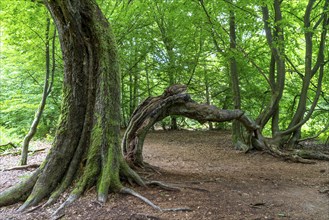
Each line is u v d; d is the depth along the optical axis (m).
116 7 12.28
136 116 7.61
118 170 5.82
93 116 5.96
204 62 18.30
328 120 14.39
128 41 16.70
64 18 5.59
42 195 5.45
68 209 5.03
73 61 5.93
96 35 5.88
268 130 17.17
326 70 13.95
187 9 12.26
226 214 4.85
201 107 7.68
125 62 16.97
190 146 13.05
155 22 17.66
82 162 5.79
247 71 15.48
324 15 11.44
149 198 5.44
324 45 12.24
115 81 6.08
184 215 4.77
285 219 4.77
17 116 14.86
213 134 17.56
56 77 14.35
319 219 4.83
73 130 5.91
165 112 7.56
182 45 16.64
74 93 5.98
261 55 14.12
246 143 11.37
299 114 11.83
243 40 14.88
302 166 9.29
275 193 6.17
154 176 6.94
